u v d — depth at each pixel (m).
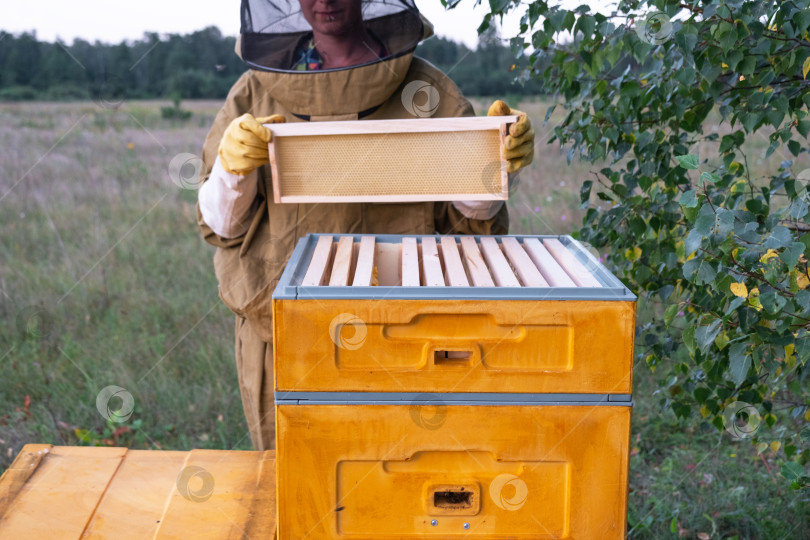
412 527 1.37
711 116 3.62
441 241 1.71
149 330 3.78
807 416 1.81
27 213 5.84
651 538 2.34
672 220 1.91
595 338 1.28
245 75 2.06
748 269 1.38
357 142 1.60
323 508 1.35
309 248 1.63
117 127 10.52
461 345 1.28
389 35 1.79
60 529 1.49
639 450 2.89
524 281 1.40
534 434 1.32
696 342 1.55
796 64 1.63
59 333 3.67
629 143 1.95
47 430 2.94
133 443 2.95
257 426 2.08
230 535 1.49
